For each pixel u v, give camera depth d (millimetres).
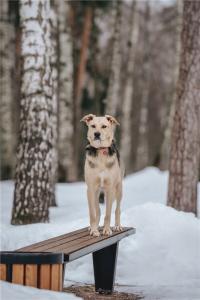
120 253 8047
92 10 24094
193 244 8289
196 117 10273
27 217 9188
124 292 6426
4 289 4383
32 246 5082
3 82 21266
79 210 11164
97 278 6332
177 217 8883
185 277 7348
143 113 28344
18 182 9320
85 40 23734
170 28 24562
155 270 7609
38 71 9320
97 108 24688
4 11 21188
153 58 26625
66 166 18906
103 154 6262
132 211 9055
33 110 9266
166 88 28219
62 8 18094
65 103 18500
